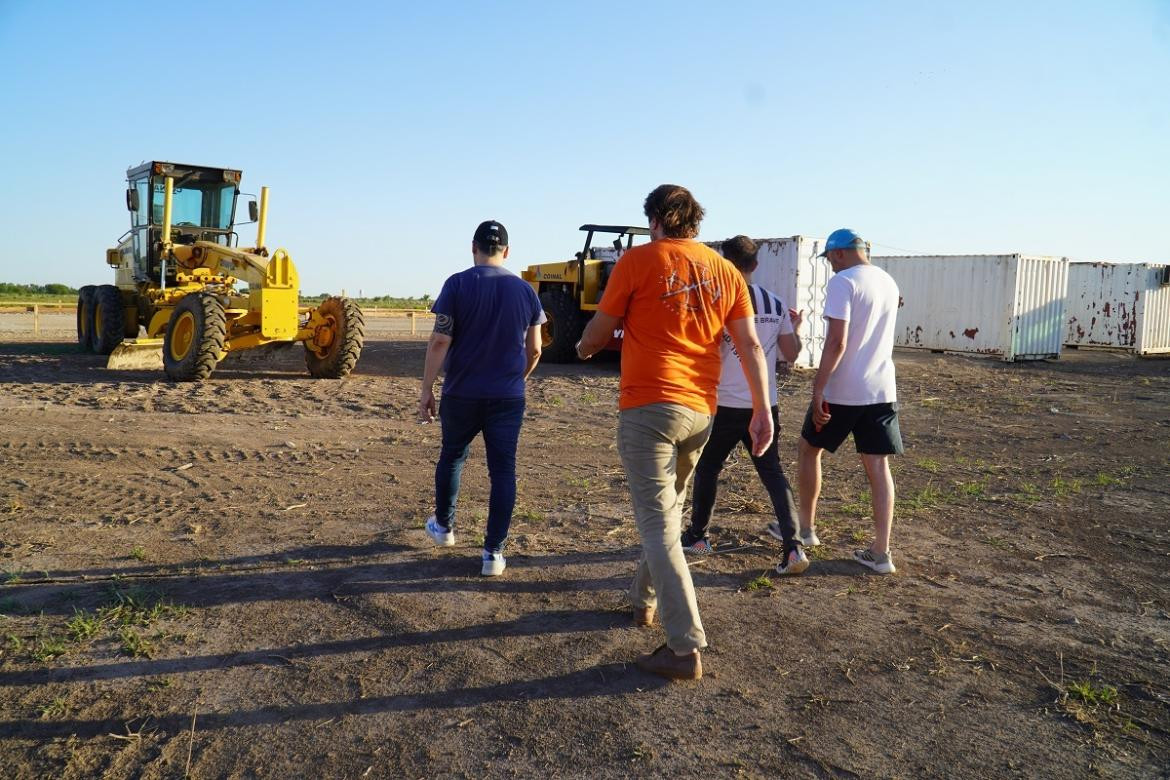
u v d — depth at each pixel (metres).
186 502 5.20
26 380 10.64
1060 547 4.59
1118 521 5.12
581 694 2.87
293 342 11.65
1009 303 17.22
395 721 2.68
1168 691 2.93
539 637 3.32
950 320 18.33
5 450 6.44
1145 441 8.16
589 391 11.12
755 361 3.11
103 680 2.91
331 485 5.75
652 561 2.92
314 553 4.28
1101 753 2.54
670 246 2.99
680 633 2.90
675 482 3.18
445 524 4.34
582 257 15.02
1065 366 17.00
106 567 4.01
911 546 4.57
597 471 6.42
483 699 2.83
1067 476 6.45
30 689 2.83
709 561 4.28
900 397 11.66
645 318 2.95
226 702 2.78
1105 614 3.64
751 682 2.98
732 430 4.06
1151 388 13.05
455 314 3.89
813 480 4.38
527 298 3.97
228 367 13.13
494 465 3.98
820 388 3.96
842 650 3.25
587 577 4.01
